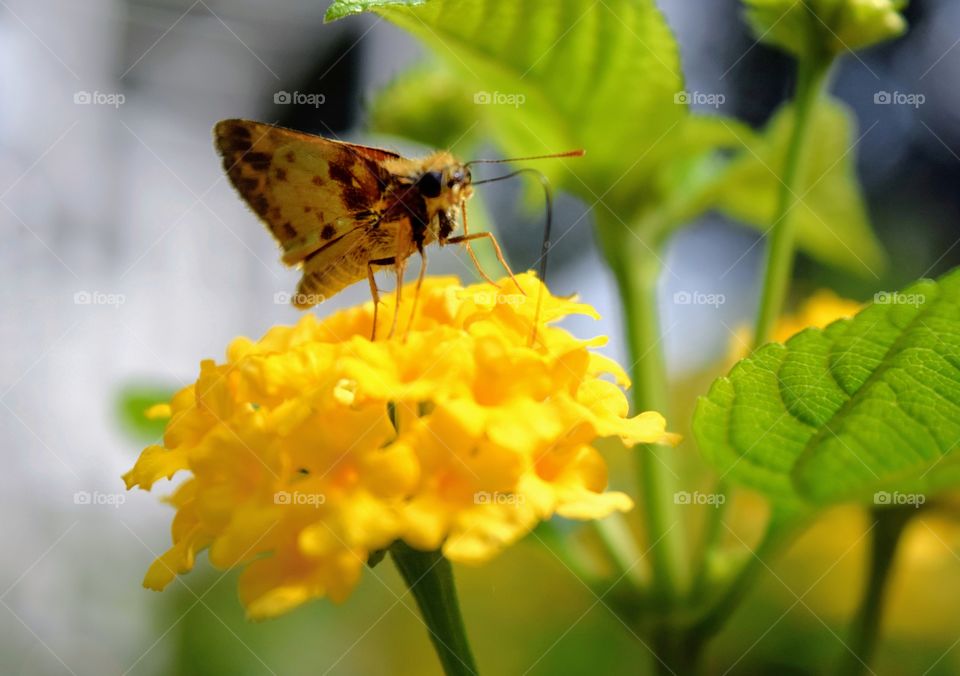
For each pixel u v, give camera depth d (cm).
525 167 18
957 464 16
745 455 17
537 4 17
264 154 18
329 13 16
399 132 20
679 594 18
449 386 16
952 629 20
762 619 20
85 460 30
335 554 16
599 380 17
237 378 16
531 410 16
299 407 16
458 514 16
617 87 18
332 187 18
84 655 27
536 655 22
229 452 16
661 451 18
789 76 33
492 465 16
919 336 16
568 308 17
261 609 16
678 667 18
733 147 18
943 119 35
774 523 17
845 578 20
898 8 18
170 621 25
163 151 35
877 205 35
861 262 21
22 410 30
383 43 24
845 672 18
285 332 18
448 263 25
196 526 16
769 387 16
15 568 27
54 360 30
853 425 16
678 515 18
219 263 35
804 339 16
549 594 22
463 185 18
